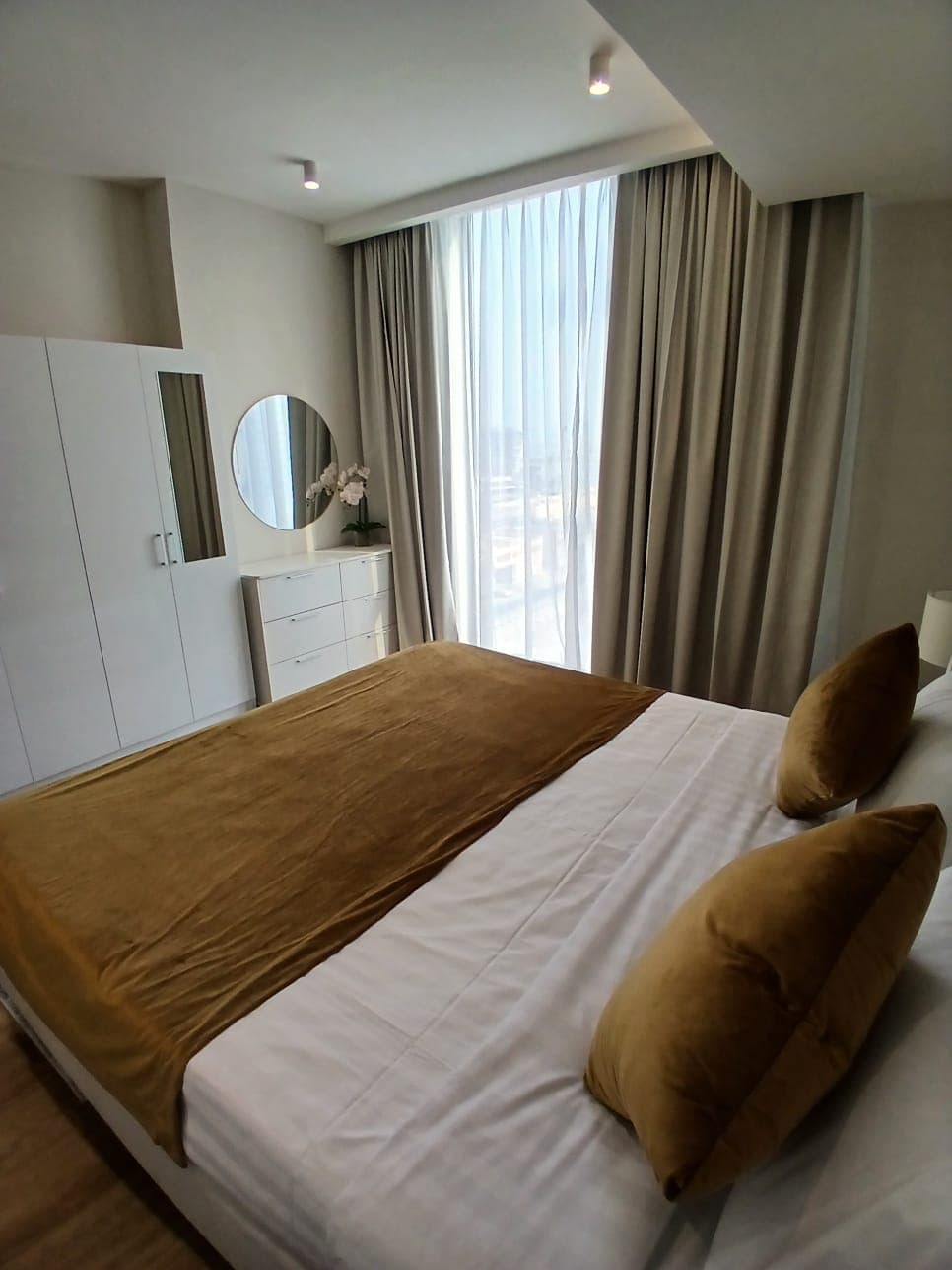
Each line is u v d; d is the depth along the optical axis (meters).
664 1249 0.75
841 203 2.58
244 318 3.55
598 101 2.41
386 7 1.84
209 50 2.05
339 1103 0.91
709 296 2.86
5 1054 1.71
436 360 3.78
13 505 2.58
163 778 1.79
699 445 3.00
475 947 1.18
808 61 1.54
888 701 1.39
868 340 2.74
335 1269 0.80
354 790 1.71
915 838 0.73
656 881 1.32
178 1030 1.03
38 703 2.74
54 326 3.03
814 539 2.85
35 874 1.41
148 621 3.05
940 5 1.32
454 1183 0.81
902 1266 0.52
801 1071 0.66
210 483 3.21
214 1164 0.95
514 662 2.65
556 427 3.52
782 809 1.53
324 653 3.80
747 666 3.16
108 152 2.78
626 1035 0.80
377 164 2.96
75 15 1.85
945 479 2.73
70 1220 1.32
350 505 4.26
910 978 0.78
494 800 1.64
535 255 3.37
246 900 1.31
